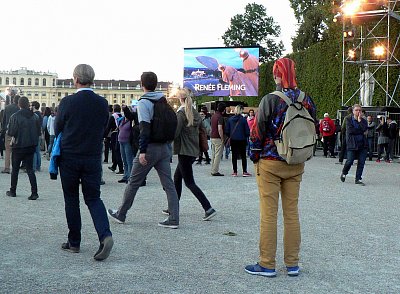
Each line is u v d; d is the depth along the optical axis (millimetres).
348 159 11930
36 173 12883
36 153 13211
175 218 6676
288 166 4645
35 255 5195
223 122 13219
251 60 30750
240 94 31047
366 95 23078
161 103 6445
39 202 8461
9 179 11539
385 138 19422
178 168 7566
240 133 13078
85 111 5090
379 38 23219
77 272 4645
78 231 5332
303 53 28172
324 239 6203
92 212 5133
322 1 44406
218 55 31328
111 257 5199
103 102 5262
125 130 11188
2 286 4184
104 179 12031
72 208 5277
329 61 25922
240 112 13188
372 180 12789
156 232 6414
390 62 23359
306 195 9898
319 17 44375
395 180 12867
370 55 23828
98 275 4566
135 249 5551
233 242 5949
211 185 11266
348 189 10938
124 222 6945
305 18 45812
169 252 5449
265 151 4660
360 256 5449
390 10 21906
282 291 4262
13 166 8883
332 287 4395
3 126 12664
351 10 22641
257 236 6293
